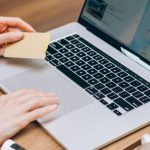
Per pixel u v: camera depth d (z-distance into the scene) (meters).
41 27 1.34
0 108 0.96
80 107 0.99
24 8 1.43
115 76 1.08
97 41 1.20
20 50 1.10
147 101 1.01
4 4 1.44
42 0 1.47
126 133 0.93
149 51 1.11
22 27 1.19
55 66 1.11
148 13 1.12
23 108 0.96
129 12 1.16
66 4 1.45
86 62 1.13
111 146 0.92
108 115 0.97
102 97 1.01
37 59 1.13
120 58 1.14
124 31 1.17
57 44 1.19
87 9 1.26
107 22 1.21
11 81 1.06
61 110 0.98
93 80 1.07
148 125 0.97
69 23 1.31
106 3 1.21
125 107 0.99
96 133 0.92
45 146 0.92
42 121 0.95
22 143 0.92
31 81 1.06
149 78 1.08
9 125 0.93
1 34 1.12
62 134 0.92
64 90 1.03
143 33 1.12
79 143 0.90
